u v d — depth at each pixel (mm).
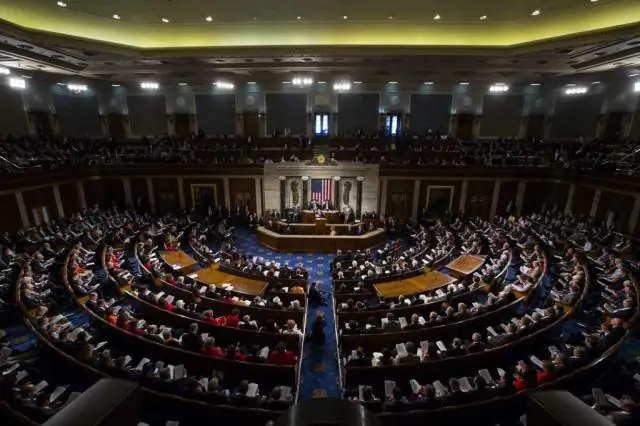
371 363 8969
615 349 8914
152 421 7691
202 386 8000
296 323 11484
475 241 18859
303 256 20312
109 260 14984
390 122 28109
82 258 15508
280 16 15695
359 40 17250
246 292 13359
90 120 28078
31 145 22641
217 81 25844
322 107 27906
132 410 1729
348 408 1628
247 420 7375
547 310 10930
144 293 11914
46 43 14875
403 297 12734
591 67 19500
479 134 28328
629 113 24031
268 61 19359
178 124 28766
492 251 17594
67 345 8867
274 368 8844
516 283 13102
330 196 25359
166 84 27375
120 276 13375
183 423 7676
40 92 24922
